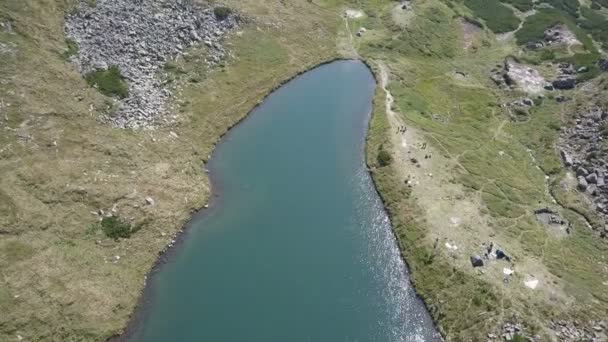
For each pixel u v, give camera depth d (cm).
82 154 5512
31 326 4150
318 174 6197
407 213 5662
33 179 5041
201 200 5684
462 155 6725
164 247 5138
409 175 6144
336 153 6550
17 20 6322
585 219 5975
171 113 6575
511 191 6262
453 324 4653
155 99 6638
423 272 5081
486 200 6019
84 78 6338
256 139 6675
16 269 4400
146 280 4831
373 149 6600
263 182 6019
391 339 4488
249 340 4362
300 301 4706
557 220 5909
